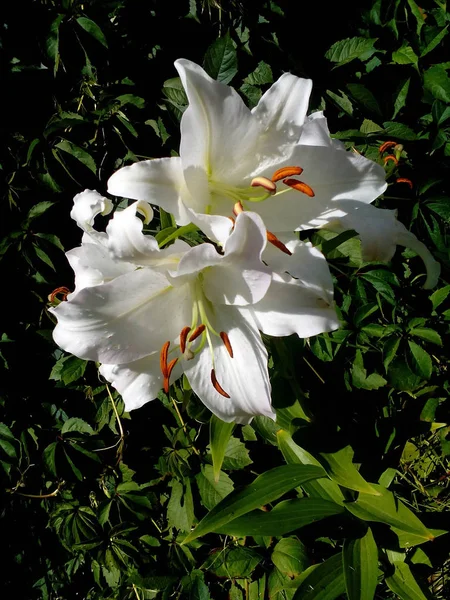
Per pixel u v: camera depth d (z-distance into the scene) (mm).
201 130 388
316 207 437
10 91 654
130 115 650
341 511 604
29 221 660
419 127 710
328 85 683
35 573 836
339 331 637
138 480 735
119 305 410
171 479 740
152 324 436
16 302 690
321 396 662
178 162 392
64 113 642
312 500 605
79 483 748
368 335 653
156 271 403
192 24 646
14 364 700
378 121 691
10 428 724
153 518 765
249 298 420
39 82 650
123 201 650
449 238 678
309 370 665
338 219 434
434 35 680
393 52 692
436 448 833
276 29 654
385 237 442
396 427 719
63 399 721
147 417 712
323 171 428
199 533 544
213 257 383
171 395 661
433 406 721
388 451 716
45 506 780
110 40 637
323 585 593
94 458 713
